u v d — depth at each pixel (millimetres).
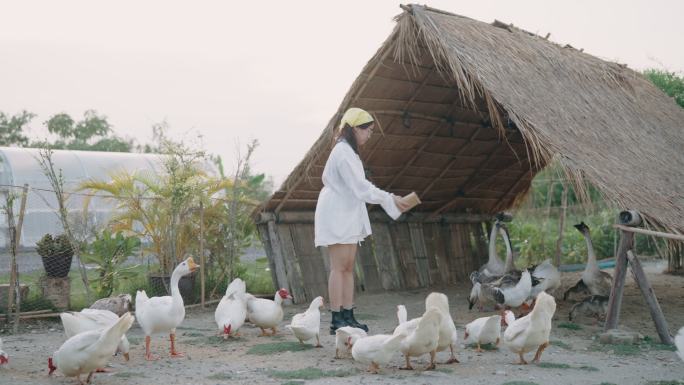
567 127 8695
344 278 7289
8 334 8227
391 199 6867
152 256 12094
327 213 7160
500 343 7262
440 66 9883
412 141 11539
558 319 9164
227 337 7602
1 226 16031
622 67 13242
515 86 8688
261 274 13758
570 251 17891
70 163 19219
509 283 8734
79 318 6254
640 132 10453
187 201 10859
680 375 5953
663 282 13406
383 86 10016
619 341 7441
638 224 7629
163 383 5555
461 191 13961
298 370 5906
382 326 8688
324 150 10438
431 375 5793
